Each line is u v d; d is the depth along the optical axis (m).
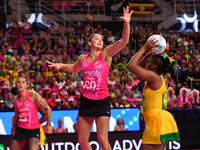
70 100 27.91
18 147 15.50
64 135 22.72
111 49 12.36
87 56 13.12
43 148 22.39
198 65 43.19
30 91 15.67
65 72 39.34
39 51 44.75
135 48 49.41
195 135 28.73
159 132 11.05
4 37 46.00
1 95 29.02
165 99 11.77
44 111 16.64
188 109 29.00
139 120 24.28
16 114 16.09
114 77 38.38
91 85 12.57
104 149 12.50
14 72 36.59
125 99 30.80
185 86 36.59
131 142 23.39
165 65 11.71
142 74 11.23
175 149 24.11
